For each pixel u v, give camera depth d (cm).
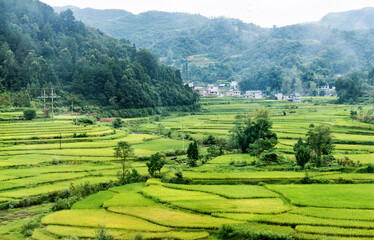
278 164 8588
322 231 4541
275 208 5441
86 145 11550
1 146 11025
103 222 5266
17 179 7588
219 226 4906
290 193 6134
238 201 5900
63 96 19975
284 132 13425
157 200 6169
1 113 16150
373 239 4338
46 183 7400
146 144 12344
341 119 15638
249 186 6888
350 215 5006
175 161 9831
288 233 4541
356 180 6875
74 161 9381
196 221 5097
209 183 7231
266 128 11019
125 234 4825
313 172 7619
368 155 9250
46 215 5694
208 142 12512
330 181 6900
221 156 10306
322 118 16275
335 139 11438
